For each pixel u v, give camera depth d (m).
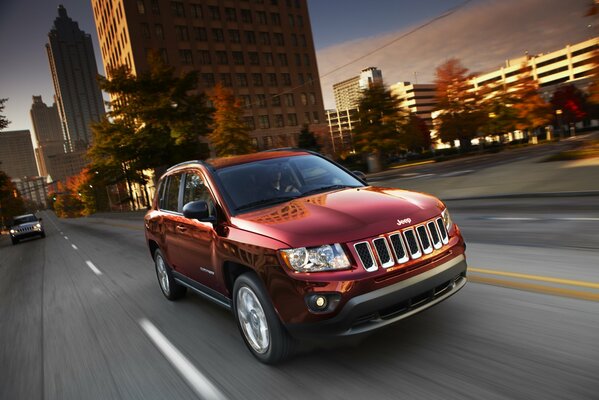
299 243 3.01
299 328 3.03
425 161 51.78
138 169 38.38
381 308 2.94
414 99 150.88
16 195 85.94
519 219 8.67
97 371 3.92
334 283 2.89
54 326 5.66
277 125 75.75
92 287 7.91
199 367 3.64
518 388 2.62
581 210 8.82
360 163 53.94
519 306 3.93
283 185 4.15
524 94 52.97
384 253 3.02
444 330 3.59
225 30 71.50
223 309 5.16
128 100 37.03
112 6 68.25
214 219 3.86
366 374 3.05
